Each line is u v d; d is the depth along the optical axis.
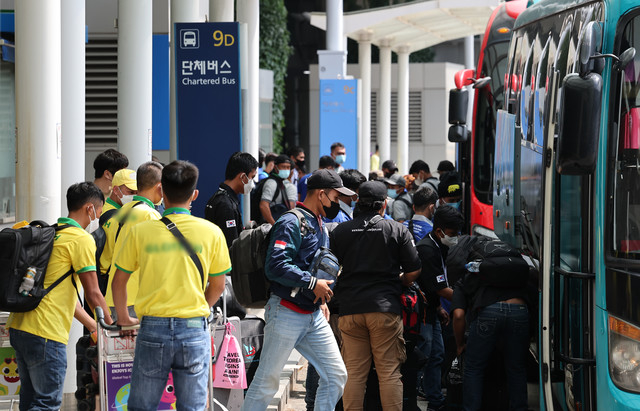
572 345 7.84
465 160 17.95
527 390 9.84
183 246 7.20
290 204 16.19
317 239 8.45
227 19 18.20
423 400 11.60
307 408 10.21
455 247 10.38
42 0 9.80
